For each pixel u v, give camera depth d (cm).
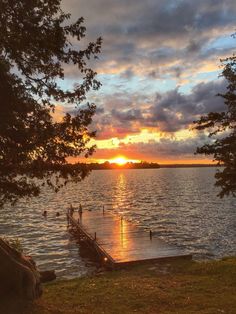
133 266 2422
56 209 7306
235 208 6925
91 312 1162
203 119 1772
